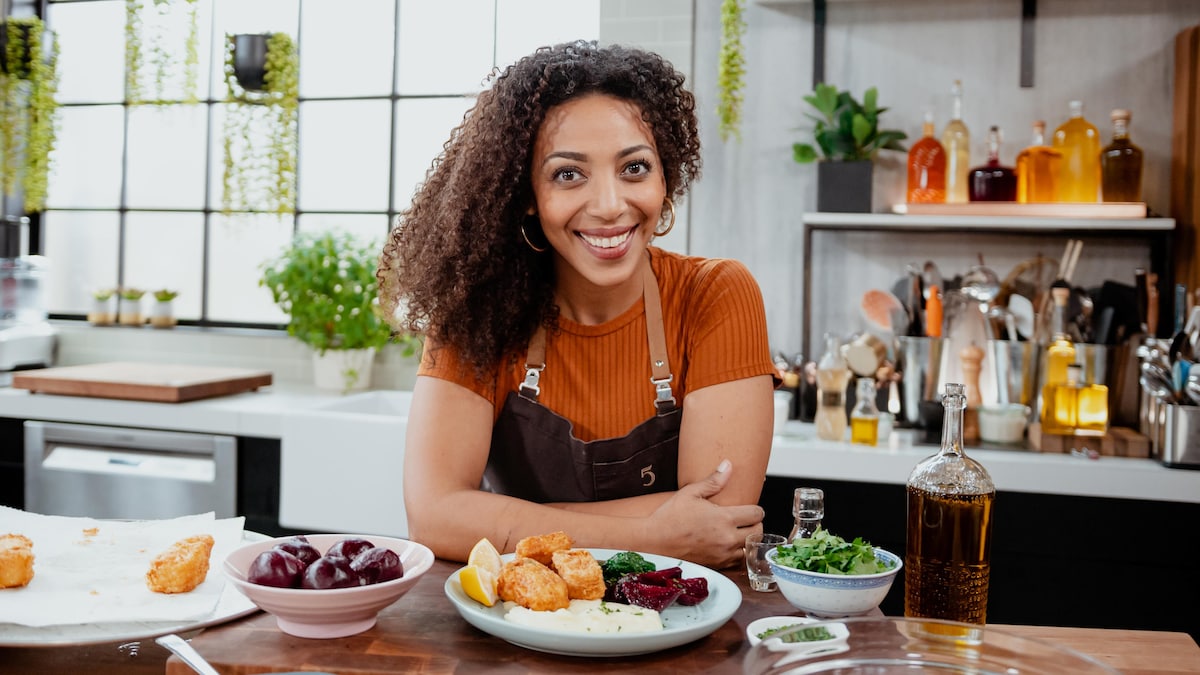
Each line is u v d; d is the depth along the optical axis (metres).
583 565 1.04
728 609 1.00
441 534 1.35
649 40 3.23
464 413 1.48
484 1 3.54
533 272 1.51
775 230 3.18
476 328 1.49
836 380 2.71
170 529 1.37
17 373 3.27
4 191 3.68
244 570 1.05
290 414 2.82
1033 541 2.51
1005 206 2.80
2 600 1.08
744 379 1.49
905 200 3.11
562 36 3.48
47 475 3.11
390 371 3.57
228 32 3.47
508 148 1.38
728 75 2.95
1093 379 2.72
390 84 3.65
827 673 0.83
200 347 3.81
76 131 3.97
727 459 1.45
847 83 3.13
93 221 3.98
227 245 3.86
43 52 3.55
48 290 4.04
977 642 0.83
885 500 2.57
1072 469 2.47
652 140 1.38
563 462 1.51
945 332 2.88
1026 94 3.02
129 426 3.09
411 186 3.66
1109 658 1.03
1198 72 2.73
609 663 0.93
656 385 1.51
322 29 3.70
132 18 3.37
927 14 3.07
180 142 3.87
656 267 1.58
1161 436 2.49
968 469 1.09
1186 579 2.42
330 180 3.73
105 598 1.09
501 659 0.93
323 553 1.12
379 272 1.66
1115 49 2.97
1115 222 2.72
